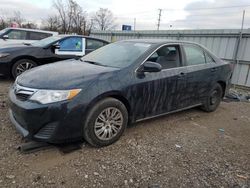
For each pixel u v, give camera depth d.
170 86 4.29
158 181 2.91
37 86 3.21
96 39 8.45
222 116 5.52
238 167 3.35
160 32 12.41
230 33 9.55
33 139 3.21
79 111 3.23
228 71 5.70
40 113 3.08
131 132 4.17
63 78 3.35
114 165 3.15
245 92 8.63
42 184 2.70
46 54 7.18
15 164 3.00
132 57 4.03
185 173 3.11
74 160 3.19
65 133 3.21
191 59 4.83
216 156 3.61
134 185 2.81
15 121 3.48
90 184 2.77
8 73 6.78
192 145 3.89
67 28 43.31
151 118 4.45
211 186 2.90
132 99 3.79
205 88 5.15
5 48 6.76
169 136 4.15
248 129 4.85
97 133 3.47
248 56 9.11
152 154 3.50
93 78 3.42
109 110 3.54
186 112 5.52
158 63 4.13
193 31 10.86
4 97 5.45
